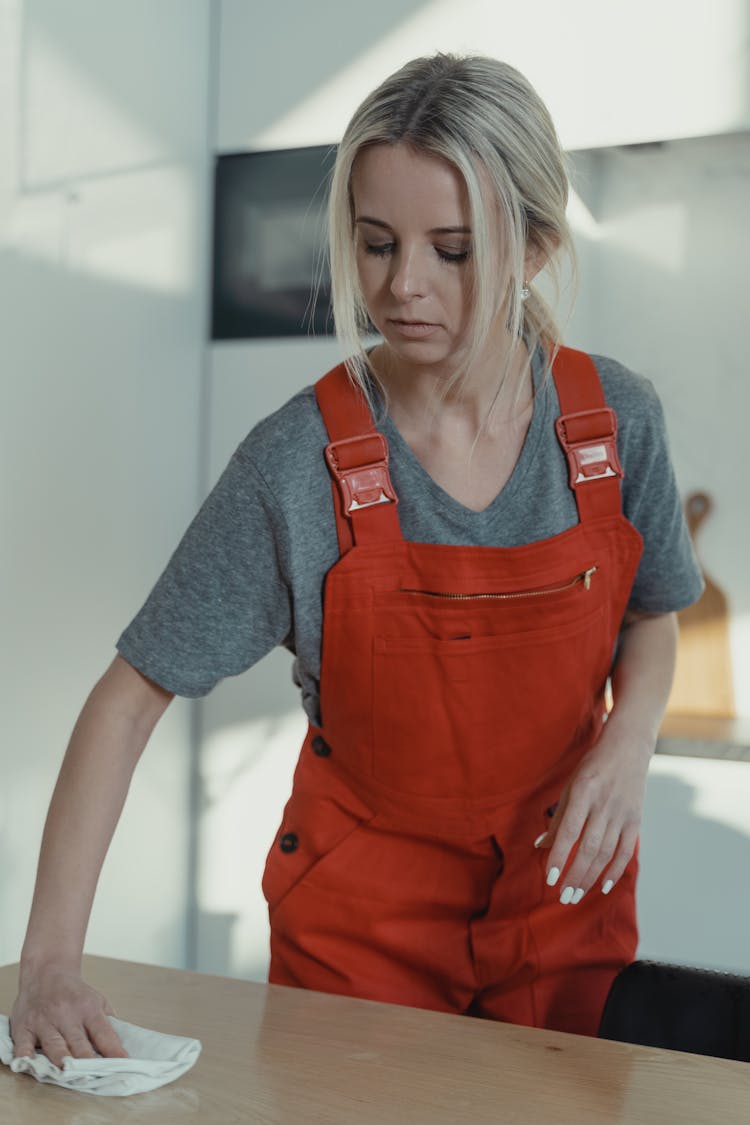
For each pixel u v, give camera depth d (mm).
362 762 1236
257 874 2682
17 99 2201
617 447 1218
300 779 1325
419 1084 866
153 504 2619
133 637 1141
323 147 2611
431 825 1237
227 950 2719
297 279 2656
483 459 1175
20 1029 929
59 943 992
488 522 1170
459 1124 802
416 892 1253
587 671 1237
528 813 1245
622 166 2656
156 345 2604
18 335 2223
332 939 1265
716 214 2592
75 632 2398
